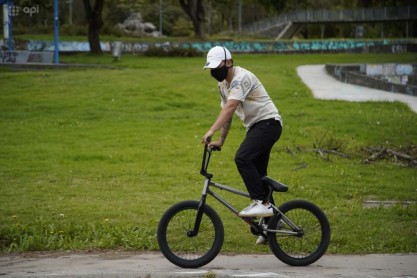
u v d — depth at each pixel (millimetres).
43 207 30141
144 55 130375
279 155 43844
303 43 160625
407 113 60438
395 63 106562
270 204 20234
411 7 189375
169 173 38281
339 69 91812
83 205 30562
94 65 96938
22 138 49219
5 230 25188
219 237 20203
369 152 45344
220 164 40969
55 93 69375
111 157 42750
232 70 20453
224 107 20047
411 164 42781
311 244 21062
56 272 19719
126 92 70312
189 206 20203
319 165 41344
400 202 32125
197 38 160000
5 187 34625
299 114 59406
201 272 19516
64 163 41125
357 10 194750
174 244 21703
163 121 56719
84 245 23562
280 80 80250
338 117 58000
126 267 20453
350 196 33750
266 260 21734
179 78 80188
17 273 19578
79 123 55406
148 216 28562
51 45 139250
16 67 92688
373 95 72938
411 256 22469
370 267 20625
